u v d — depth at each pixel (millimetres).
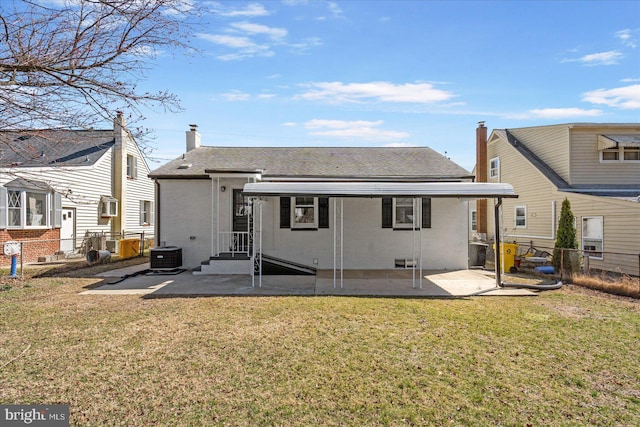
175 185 13273
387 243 13242
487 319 6766
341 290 9461
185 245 13250
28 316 6863
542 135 19094
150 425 3346
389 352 5113
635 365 4727
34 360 4789
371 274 12062
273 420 3432
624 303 8141
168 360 4805
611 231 14102
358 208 13188
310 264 13125
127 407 3652
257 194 9492
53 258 15688
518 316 6980
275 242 13078
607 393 3996
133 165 22469
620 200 13734
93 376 4332
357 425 3355
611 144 16594
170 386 4094
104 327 6184
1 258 13609
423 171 13695
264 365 4660
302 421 3414
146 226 24188
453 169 13930
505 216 21078
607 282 9766
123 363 4707
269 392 3963
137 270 12742
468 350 5207
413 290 9492
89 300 8242
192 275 11883
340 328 6172
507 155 21078
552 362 4809
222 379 4266
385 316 6926
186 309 7406
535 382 4234
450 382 4219
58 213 16266
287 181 12781
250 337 5699
